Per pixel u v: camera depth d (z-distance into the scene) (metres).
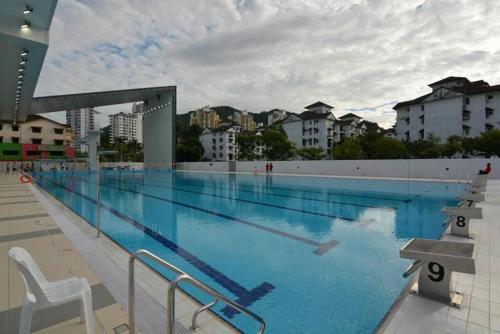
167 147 31.08
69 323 2.20
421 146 29.67
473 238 4.79
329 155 44.75
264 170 25.80
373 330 2.59
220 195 12.48
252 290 3.39
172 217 7.87
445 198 10.71
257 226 6.76
